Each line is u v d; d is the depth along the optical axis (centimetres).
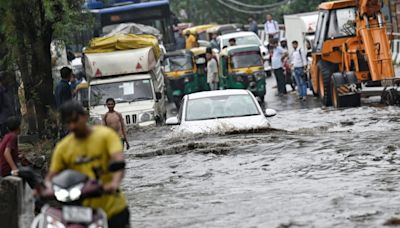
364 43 5250
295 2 11212
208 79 7212
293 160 2958
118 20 8031
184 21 13062
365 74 5356
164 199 2494
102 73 5316
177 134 3594
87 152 1532
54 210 1535
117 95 5244
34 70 4075
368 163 2778
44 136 3847
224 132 3541
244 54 6956
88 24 4303
